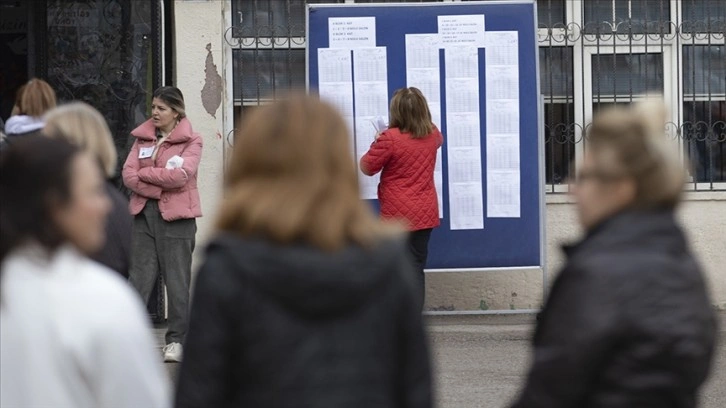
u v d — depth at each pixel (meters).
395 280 6.61
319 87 22.22
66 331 6.49
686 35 23.72
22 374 6.52
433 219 21.30
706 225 23.61
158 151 19.67
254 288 6.43
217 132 23.02
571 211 23.58
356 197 6.67
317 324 6.48
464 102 22.33
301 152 6.61
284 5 23.61
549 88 23.70
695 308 6.93
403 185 21.11
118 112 23.39
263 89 23.55
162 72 23.23
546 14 23.75
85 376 6.52
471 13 22.31
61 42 23.41
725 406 16.48
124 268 11.70
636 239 7.02
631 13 23.75
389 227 6.79
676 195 7.17
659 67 23.80
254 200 6.56
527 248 22.50
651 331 6.79
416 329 6.68
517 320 23.17
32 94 14.23
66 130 11.39
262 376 6.46
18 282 6.64
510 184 22.45
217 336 6.45
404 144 21.00
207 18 23.00
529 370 7.11
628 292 6.80
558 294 7.03
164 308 23.20
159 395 6.71
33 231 6.72
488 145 22.39
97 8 23.34
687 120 23.78
